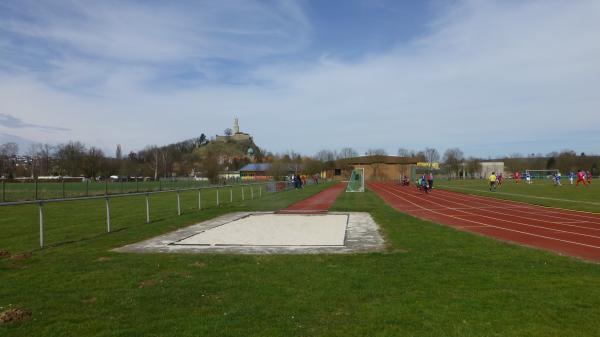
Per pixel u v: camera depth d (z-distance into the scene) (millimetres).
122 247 12188
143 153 156375
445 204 28828
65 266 9438
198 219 19531
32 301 6883
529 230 16047
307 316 6188
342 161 117688
